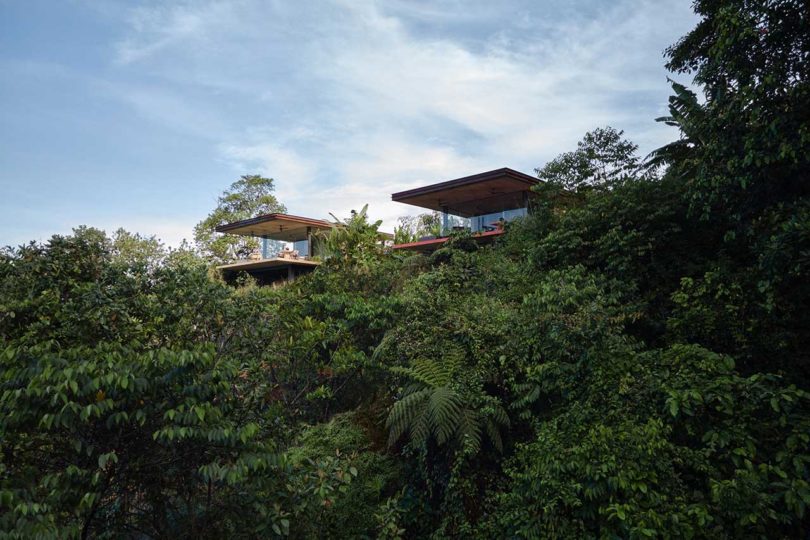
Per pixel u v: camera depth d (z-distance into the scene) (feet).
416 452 22.58
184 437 12.62
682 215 29.86
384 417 26.48
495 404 21.07
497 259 37.29
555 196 43.27
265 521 13.84
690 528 12.71
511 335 22.98
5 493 9.19
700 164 25.12
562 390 19.84
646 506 13.66
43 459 12.55
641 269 28.81
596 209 32.63
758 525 12.83
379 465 23.07
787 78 20.79
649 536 12.84
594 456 15.06
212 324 22.33
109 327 19.70
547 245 33.12
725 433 14.66
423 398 21.94
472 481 20.16
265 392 18.42
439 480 21.18
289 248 81.97
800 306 20.48
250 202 109.91
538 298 22.61
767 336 20.89
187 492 14.19
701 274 28.07
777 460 13.74
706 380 15.81
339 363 28.32
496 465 21.11
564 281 23.90
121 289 21.09
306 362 28.25
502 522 17.48
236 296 23.43
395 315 31.71
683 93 43.47
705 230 29.50
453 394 21.12
